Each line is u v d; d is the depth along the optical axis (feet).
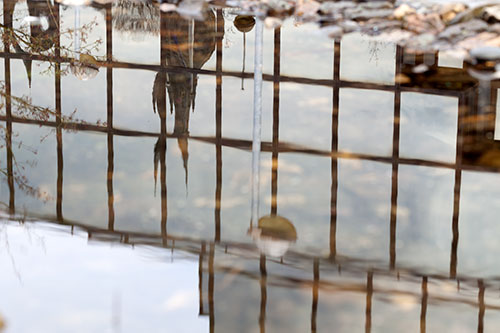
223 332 5.32
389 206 7.66
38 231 7.01
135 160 8.72
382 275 6.38
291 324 5.52
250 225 7.25
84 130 9.56
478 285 6.25
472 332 5.51
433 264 6.59
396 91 10.69
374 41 12.77
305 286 6.13
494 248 6.86
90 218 7.34
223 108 10.19
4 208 7.52
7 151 8.94
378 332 5.48
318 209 7.59
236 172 8.41
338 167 8.51
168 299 5.82
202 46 12.75
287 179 8.23
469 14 13.41
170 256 6.57
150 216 7.40
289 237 7.04
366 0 14.56
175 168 8.52
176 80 11.27
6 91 10.84
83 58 12.25
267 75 11.37
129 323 5.43
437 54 12.00
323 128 9.52
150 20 14.30
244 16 14.28
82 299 5.79
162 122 9.79
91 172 8.42
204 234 7.06
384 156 8.76
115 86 11.07
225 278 6.21
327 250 6.80
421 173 8.36
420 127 9.53
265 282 6.16
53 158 8.77
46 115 10.02
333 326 5.53
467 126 9.53
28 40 13.19
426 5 14.03
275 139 9.19
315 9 14.39
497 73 11.18
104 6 15.34
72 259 6.47
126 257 6.53
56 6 15.33
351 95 10.53
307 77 11.28
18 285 5.98
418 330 5.52
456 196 7.86
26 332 5.27
